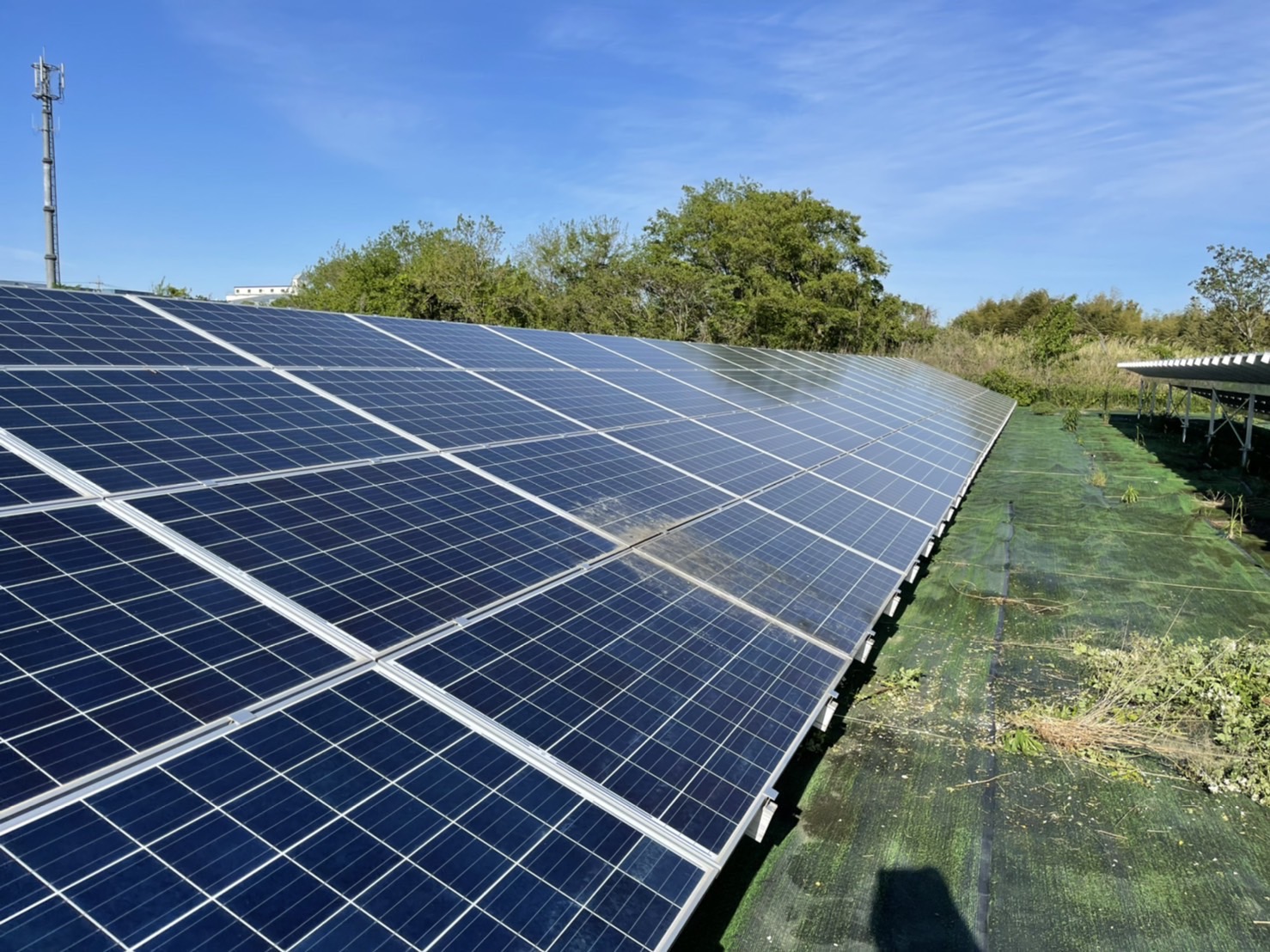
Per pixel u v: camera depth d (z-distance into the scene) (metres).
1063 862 8.42
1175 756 10.28
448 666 6.39
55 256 34.31
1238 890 8.05
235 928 3.99
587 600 8.05
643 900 4.89
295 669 5.82
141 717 5.02
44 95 33.50
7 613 5.45
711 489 12.73
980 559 18.83
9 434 7.57
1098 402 54.97
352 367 13.19
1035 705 11.62
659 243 71.38
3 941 3.58
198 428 9.03
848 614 9.89
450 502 9.22
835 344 69.38
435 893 4.52
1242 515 22.33
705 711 6.99
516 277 58.62
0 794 4.24
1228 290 65.06
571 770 5.76
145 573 6.31
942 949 7.22
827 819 9.00
